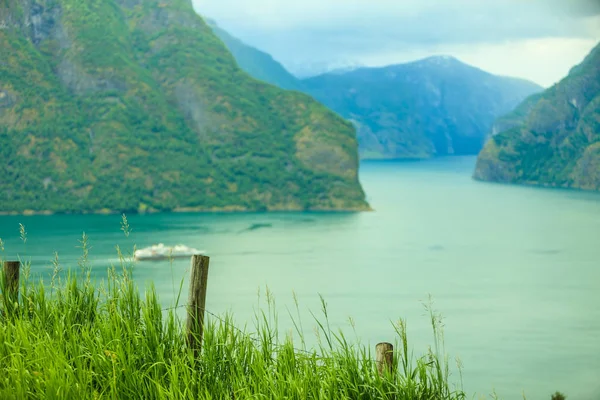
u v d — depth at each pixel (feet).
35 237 583.58
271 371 26.68
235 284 426.10
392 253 594.65
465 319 358.64
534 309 391.86
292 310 350.23
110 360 26.76
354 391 25.79
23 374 25.58
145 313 28.66
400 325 27.25
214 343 27.81
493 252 625.00
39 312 30.76
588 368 264.31
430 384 26.71
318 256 553.23
